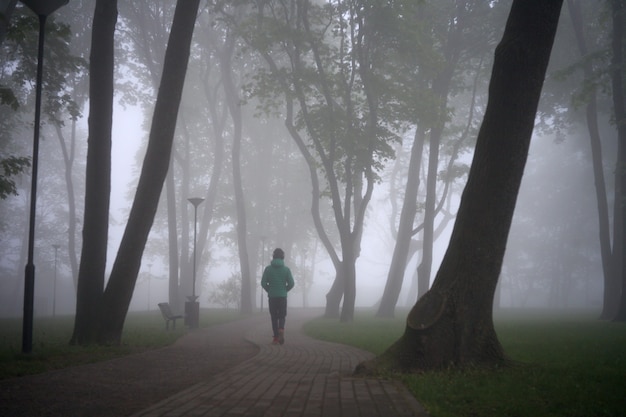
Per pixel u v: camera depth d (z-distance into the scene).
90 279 12.05
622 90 25.59
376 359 7.38
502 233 7.50
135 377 7.30
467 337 7.21
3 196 14.47
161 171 12.46
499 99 7.62
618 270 29.41
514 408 5.09
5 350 9.82
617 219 29.86
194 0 12.63
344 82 22.97
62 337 14.25
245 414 4.88
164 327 19.67
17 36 13.91
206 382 6.62
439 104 23.66
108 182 12.52
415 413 4.90
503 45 7.71
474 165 7.69
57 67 18.36
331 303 27.66
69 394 5.98
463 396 5.55
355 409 5.07
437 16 27.42
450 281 7.45
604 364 8.12
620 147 25.98
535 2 7.56
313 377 7.00
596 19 31.84
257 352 10.76
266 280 12.52
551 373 7.04
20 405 5.39
